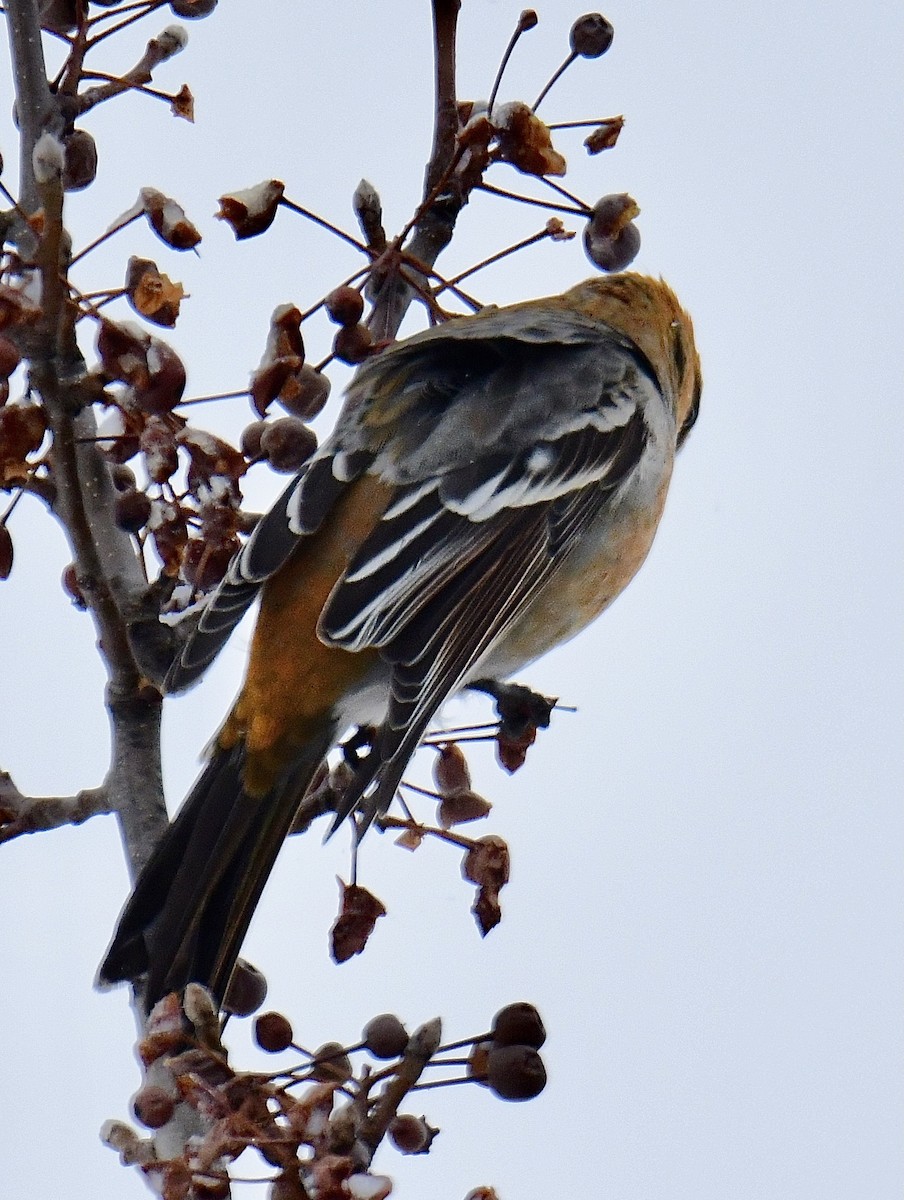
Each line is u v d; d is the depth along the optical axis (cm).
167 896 696
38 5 771
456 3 793
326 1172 524
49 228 599
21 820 702
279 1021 614
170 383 641
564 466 853
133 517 688
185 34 749
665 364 1003
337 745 776
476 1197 601
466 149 757
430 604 777
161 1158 564
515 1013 618
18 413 636
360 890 670
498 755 789
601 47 766
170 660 725
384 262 740
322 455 808
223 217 723
